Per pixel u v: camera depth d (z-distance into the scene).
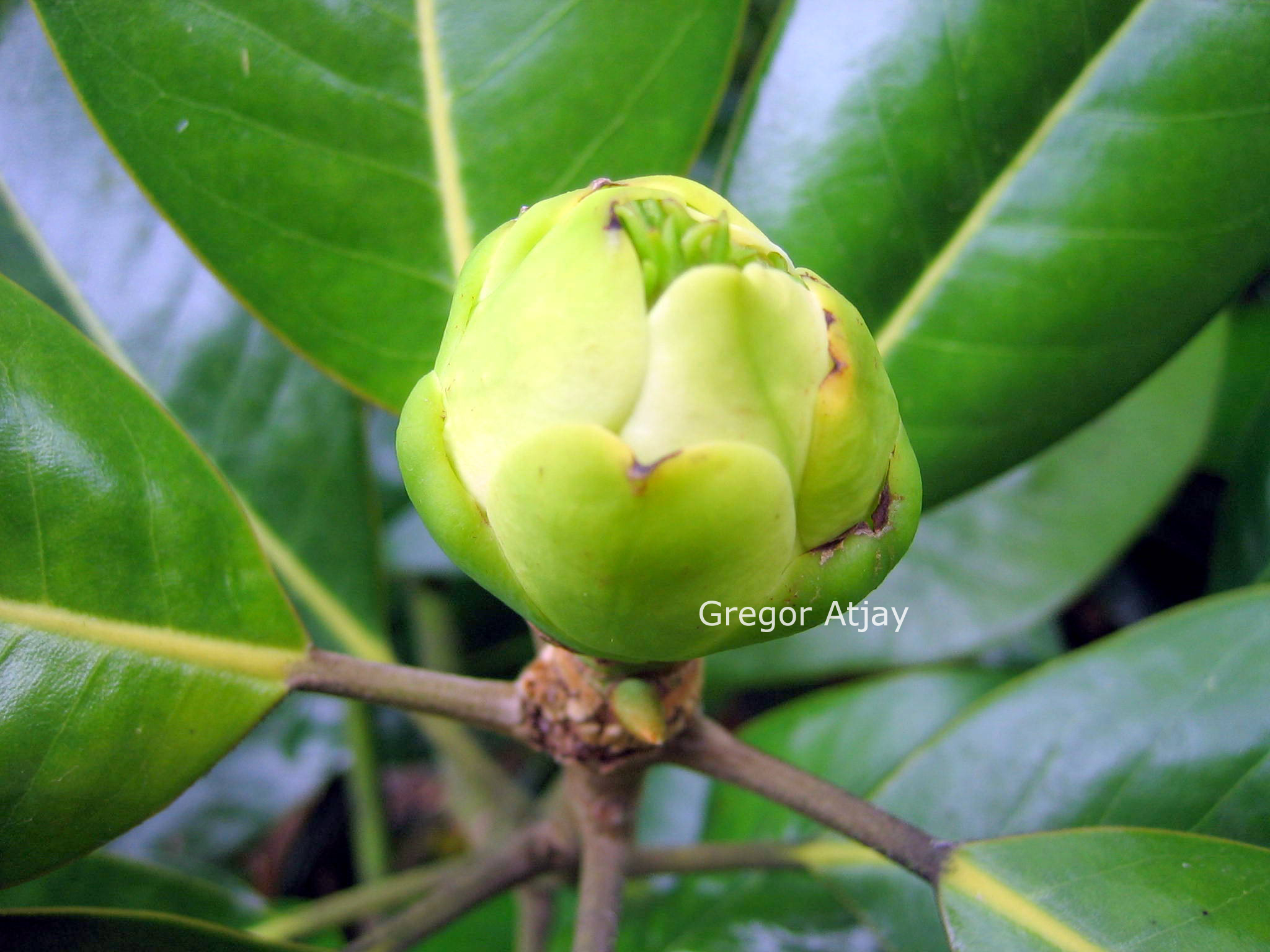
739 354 0.10
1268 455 0.21
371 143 0.16
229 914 0.21
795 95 0.17
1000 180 0.17
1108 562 0.22
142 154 0.15
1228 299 0.16
